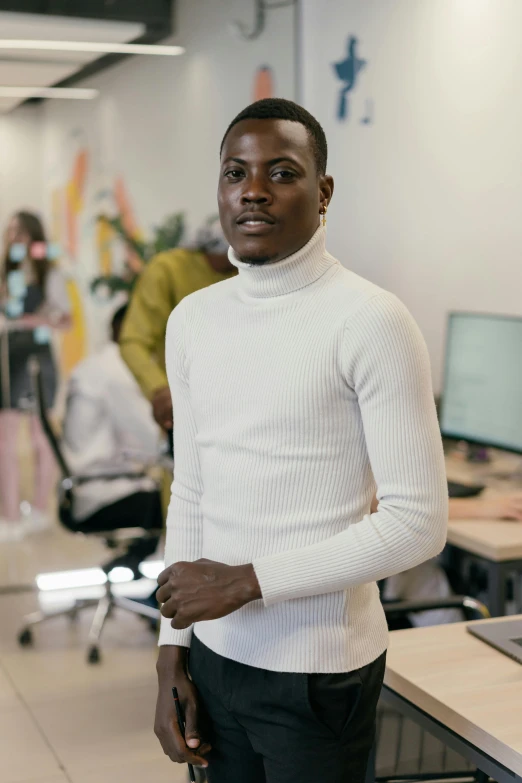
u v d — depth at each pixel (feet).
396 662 5.32
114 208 14.24
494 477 10.81
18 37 13.52
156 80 14.32
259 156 3.92
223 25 14.64
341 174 14.80
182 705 4.44
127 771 9.18
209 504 4.29
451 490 10.04
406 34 12.97
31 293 14.08
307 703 3.95
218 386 4.20
